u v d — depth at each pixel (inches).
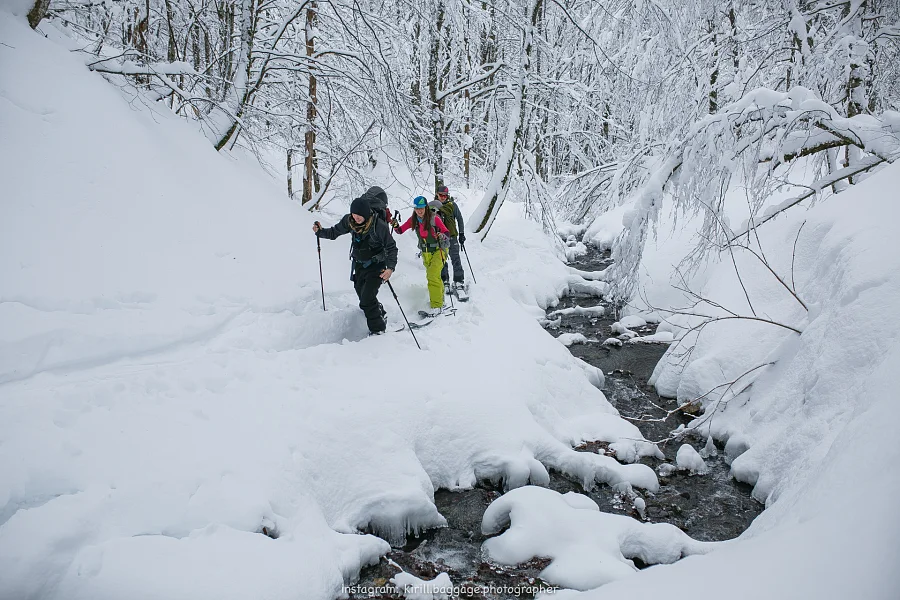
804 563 87.5
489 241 463.2
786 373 195.6
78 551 108.7
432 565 143.6
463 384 198.1
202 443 141.4
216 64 344.2
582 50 506.3
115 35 323.6
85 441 131.6
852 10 312.0
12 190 182.4
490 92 454.0
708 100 430.6
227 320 202.5
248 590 110.5
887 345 154.5
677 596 94.1
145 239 204.7
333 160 346.0
